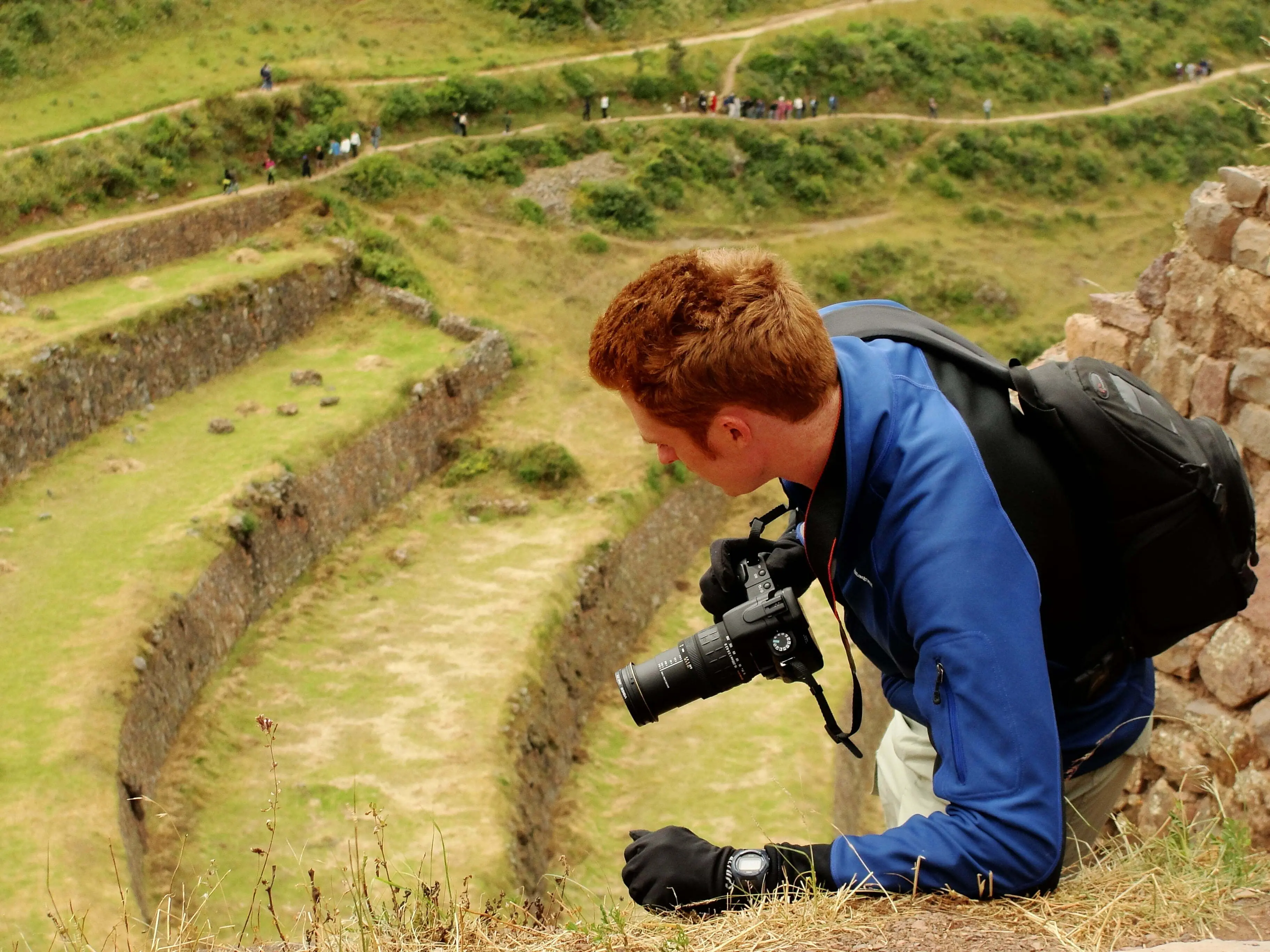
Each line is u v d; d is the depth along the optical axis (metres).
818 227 61.16
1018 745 2.49
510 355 41.97
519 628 28.98
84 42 48.00
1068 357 7.40
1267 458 6.09
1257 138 74.94
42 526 27.22
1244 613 6.12
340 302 42.78
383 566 31.80
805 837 24.91
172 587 25.17
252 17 54.81
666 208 57.25
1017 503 2.71
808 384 2.54
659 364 2.59
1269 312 6.00
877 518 2.63
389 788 23.39
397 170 50.53
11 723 20.50
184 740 23.66
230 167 46.16
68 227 39.00
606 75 61.31
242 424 33.34
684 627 34.56
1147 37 78.62
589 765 27.86
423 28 60.03
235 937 4.26
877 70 68.94
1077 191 67.88
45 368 30.00
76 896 16.55
